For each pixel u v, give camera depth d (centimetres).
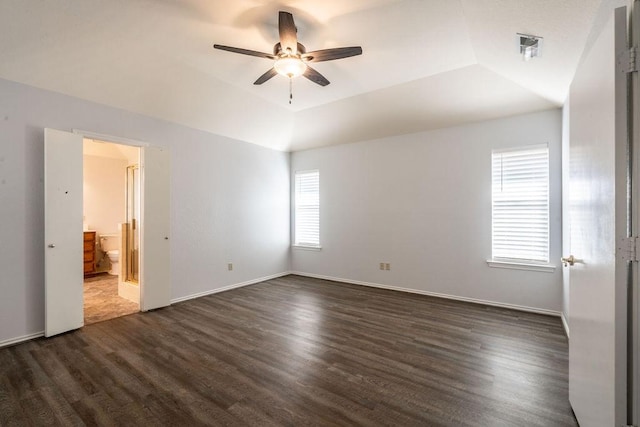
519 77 298
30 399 195
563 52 218
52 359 248
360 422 173
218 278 455
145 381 215
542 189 351
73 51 271
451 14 233
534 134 354
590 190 148
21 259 282
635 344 115
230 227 473
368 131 462
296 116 473
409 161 445
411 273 445
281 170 566
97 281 527
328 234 533
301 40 269
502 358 245
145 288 365
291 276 565
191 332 304
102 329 312
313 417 177
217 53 297
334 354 255
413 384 210
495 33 229
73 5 227
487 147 384
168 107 373
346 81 354
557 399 192
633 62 113
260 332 303
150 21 246
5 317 273
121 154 589
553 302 343
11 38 244
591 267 147
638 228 113
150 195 369
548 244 346
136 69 311
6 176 274
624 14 116
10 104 276
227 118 430
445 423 171
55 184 295
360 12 231
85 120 321
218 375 223
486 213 385
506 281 372
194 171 425
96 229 582
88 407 187
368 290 462
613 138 119
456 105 371
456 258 407
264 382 214
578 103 168
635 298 115
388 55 295
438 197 421
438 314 351
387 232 467
